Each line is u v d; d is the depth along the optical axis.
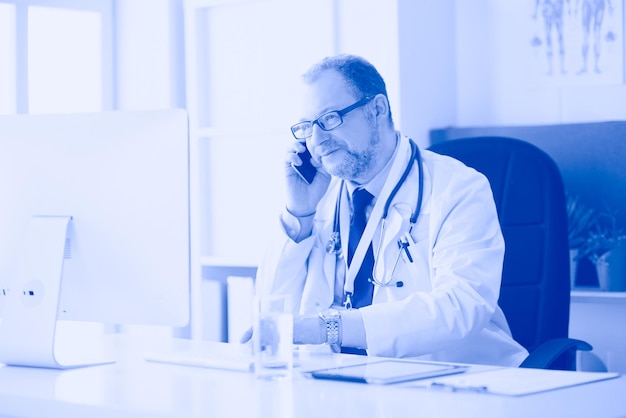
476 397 1.20
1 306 1.68
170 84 3.43
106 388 1.34
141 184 1.58
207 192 3.28
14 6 3.31
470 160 2.33
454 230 2.01
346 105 2.05
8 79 3.34
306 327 1.68
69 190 1.63
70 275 1.64
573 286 2.79
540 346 1.88
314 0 3.01
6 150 1.68
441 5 3.07
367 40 2.91
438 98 3.04
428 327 1.73
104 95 3.55
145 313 1.59
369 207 2.14
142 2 3.49
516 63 3.03
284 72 3.09
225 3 3.20
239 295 3.13
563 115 2.95
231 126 3.18
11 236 1.68
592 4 2.88
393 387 1.29
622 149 2.76
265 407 1.14
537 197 2.22
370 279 2.06
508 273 2.22
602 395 1.21
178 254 1.56
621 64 2.85
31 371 1.56
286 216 2.15
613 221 2.75
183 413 1.10
